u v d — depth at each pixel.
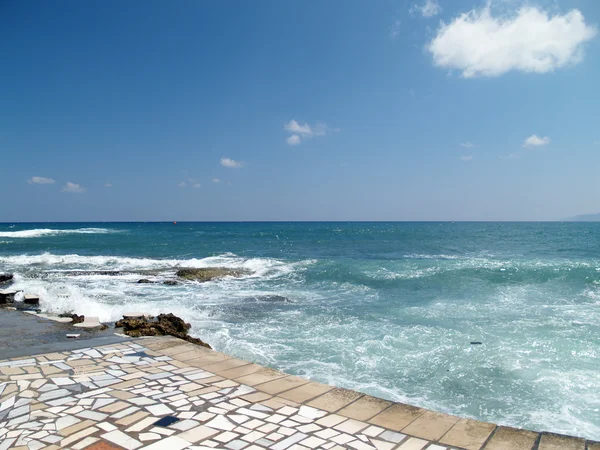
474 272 18.38
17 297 12.86
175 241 44.78
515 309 12.76
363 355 8.55
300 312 12.55
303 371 7.66
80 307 11.25
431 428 4.16
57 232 62.19
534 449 3.75
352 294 15.52
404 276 18.31
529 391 6.87
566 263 20.73
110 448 3.61
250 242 44.12
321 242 44.69
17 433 3.88
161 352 6.75
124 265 23.50
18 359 6.27
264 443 3.75
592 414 6.06
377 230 84.88
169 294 15.38
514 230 83.88
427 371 7.73
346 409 4.60
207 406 4.58
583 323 10.91
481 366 7.95
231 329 10.56
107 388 5.09
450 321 11.31
